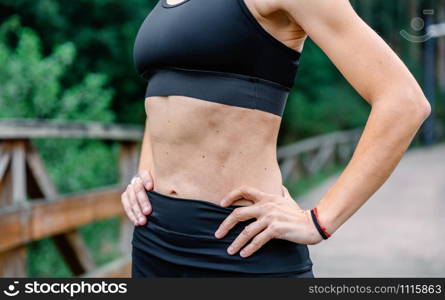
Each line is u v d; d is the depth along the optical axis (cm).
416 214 1079
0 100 663
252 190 192
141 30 215
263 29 185
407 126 176
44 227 428
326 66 2330
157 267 209
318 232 185
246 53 186
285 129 2069
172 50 192
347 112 2481
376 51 178
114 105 1280
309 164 1830
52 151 676
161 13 204
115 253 737
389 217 1052
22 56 711
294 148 1602
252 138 194
